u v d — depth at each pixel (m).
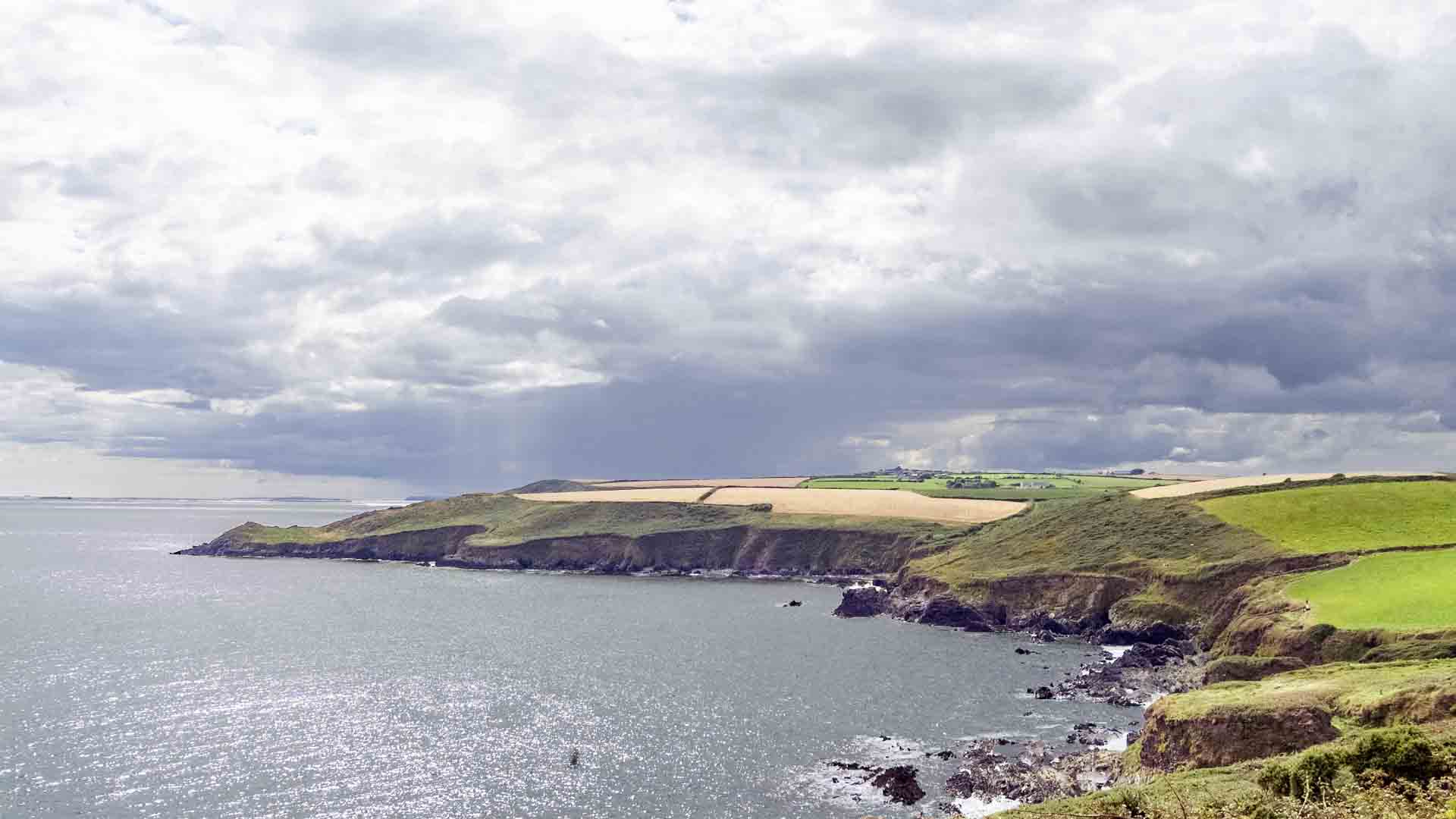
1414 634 78.00
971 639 128.88
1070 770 67.12
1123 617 124.81
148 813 61.28
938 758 72.44
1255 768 45.28
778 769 70.25
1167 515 146.88
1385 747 35.09
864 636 131.62
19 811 61.28
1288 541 123.44
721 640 128.38
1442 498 131.62
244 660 113.38
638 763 71.81
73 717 84.38
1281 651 87.50
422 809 62.44
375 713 86.88
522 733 79.88
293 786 66.50
